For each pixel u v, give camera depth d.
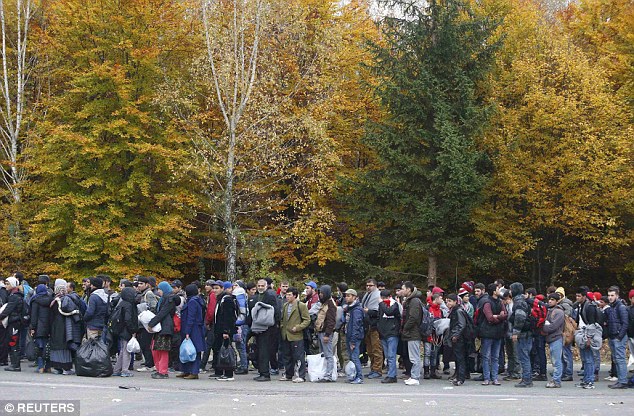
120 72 30.39
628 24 36.44
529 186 29.92
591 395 15.41
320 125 30.50
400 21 31.88
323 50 32.38
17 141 35.84
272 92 32.81
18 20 33.59
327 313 17.25
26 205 32.19
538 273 33.69
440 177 29.22
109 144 31.36
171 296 17.19
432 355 18.64
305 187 32.97
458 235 30.56
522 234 29.86
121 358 17.52
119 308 17.41
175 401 13.01
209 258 36.38
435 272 30.42
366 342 19.06
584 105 30.38
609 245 31.53
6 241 30.55
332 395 14.70
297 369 17.41
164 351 17.34
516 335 16.88
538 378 18.52
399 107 30.41
